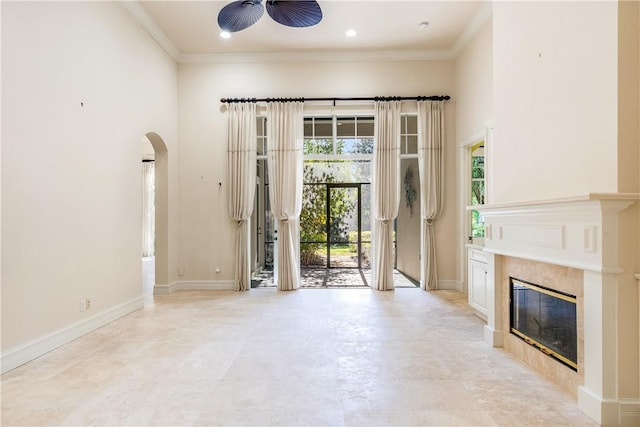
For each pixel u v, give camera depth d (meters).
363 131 5.59
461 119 5.15
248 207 5.43
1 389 2.28
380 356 2.81
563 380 2.27
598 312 1.91
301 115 5.39
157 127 4.85
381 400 2.13
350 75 5.46
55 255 3.00
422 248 5.43
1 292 2.51
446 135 5.42
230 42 5.07
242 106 5.42
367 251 7.55
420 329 3.49
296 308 4.32
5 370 2.52
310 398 2.15
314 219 7.57
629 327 1.87
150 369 2.58
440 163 5.36
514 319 2.89
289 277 5.36
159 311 4.21
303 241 7.60
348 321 3.77
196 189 5.48
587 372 1.99
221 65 5.48
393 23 4.57
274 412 2.00
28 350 2.71
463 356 2.81
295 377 2.44
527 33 2.65
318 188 7.55
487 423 1.89
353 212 7.56
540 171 2.50
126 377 2.45
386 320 3.80
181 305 4.50
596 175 2.00
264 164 7.35
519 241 2.65
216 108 5.48
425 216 5.36
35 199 2.79
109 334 3.38
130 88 4.19
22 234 2.67
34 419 1.93
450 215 5.42
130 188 4.18
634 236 1.87
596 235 1.90
